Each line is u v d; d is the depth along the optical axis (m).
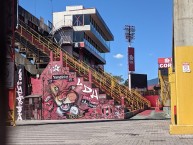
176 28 18.56
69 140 15.92
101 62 81.56
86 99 34.78
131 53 79.50
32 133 19.23
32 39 38.28
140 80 79.00
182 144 13.76
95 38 71.00
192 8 18.48
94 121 29.69
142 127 22.33
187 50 17.88
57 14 67.56
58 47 42.09
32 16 47.06
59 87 35.38
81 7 69.81
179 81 17.73
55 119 34.69
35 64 36.91
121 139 15.97
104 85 39.06
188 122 17.58
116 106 33.91
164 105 47.41
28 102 35.12
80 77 35.12
